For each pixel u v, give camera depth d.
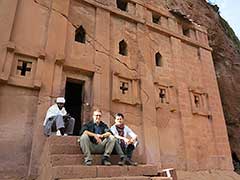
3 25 8.15
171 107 11.20
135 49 11.48
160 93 11.41
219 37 16.88
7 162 6.89
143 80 10.84
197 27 14.89
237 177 11.14
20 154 7.15
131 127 9.73
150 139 9.80
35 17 9.07
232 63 17.28
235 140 14.56
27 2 9.09
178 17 14.17
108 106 9.38
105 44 10.48
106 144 5.92
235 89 16.23
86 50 9.92
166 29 13.09
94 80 9.50
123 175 5.48
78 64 9.37
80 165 5.25
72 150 5.89
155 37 12.62
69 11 10.15
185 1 16.34
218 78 15.77
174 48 12.91
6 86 7.71
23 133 7.43
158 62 12.23
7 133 7.20
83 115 9.01
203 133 11.71
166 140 10.41
